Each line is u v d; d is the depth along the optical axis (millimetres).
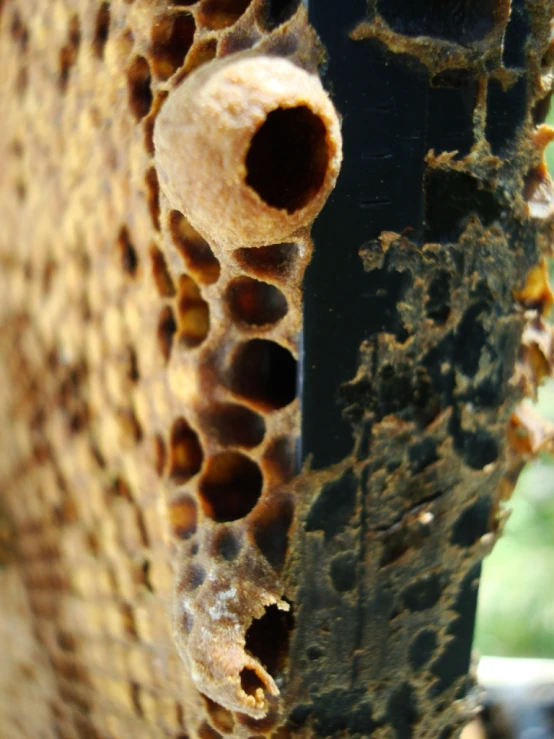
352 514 103
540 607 286
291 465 100
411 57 96
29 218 122
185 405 102
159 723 120
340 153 87
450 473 107
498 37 98
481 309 105
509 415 110
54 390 124
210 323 100
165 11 99
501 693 151
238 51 93
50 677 136
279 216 86
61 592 131
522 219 105
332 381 99
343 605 105
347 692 107
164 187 90
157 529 111
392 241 98
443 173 100
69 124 114
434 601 110
